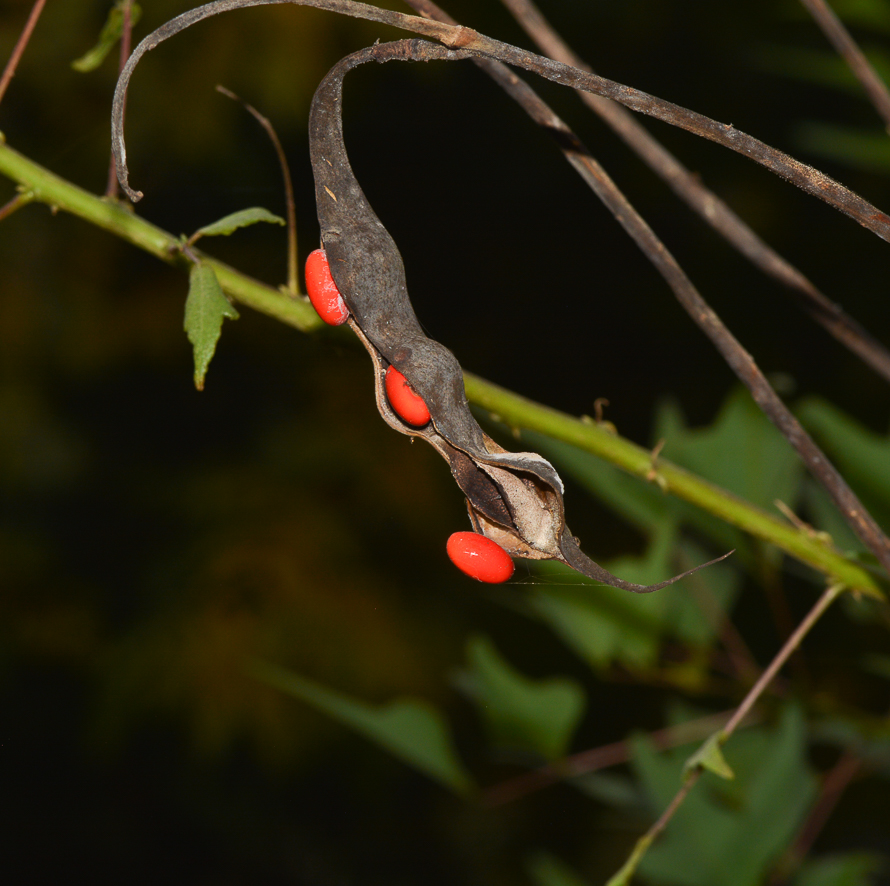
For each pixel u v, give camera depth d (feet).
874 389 15.99
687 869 6.61
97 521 17.83
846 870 6.42
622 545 17.03
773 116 17.72
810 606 12.98
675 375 18.33
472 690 8.01
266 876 18.13
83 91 16.90
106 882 18.06
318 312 3.29
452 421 3.12
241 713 15.79
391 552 17.29
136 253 18.47
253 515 17.40
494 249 19.74
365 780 16.21
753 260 5.56
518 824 17.44
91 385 18.40
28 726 17.75
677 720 7.99
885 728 7.21
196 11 2.80
